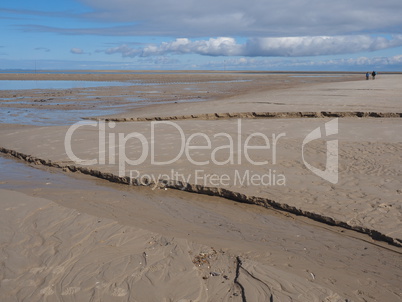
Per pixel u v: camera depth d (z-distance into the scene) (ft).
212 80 185.37
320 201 22.18
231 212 22.13
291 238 18.74
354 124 44.96
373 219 19.79
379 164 28.86
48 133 41.96
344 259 16.67
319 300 13.21
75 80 187.83
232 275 14.80
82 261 15.56
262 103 64.34
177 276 14.52
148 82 165.37
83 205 23.16
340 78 211.20
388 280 15.06
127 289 13.69
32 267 15.11
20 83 159.43
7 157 34.91
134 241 17.38
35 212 20.49
